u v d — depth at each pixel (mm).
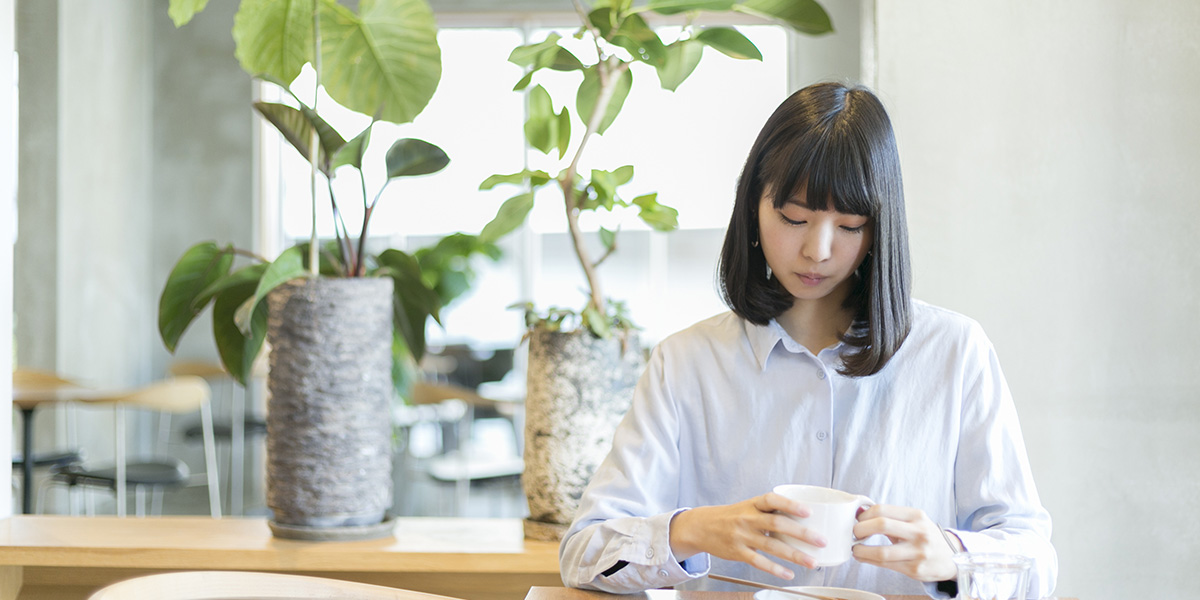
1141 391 1813
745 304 1254
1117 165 1822
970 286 1825
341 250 1889
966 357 1251
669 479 1272
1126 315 1816
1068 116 1824
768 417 1264
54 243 5074
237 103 6176
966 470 1235
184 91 6191
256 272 1944
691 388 1291
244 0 2031
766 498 970
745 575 1263
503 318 5977
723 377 1281
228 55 6184
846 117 1113
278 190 6219
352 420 1792
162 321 1997
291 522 1802
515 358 5918
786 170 1099
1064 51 1825
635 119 5789
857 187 1092
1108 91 1822
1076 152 1824
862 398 1247
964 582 883
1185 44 1807
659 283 5922
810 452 1245
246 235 6176
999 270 1825
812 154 1092
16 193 5047
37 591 1796
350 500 1798
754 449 1261
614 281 5949
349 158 1838
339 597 1103
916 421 1237
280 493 1795
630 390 1860
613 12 1783
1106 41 1823
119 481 3643
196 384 3719
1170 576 1804
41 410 5016
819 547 942
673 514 1089
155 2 6203
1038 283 1825
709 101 5777
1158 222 1812
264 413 6074
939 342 1257
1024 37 1830
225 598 1045
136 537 1805
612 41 1785
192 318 2008
